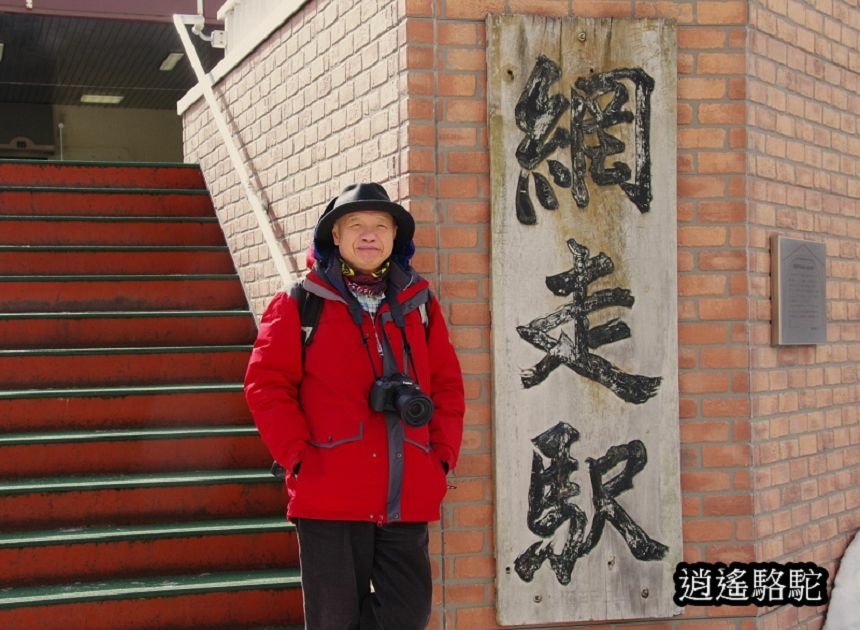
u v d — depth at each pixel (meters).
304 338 3.34
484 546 4.11
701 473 4.22
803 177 4.67
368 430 3.27
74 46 10.31
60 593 4.22
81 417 5.28
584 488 4.12
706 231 4.23
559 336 4.11
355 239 3.37
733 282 4.23
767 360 4.38
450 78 4.09
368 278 3.41
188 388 5.41
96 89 12.31
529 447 4.09
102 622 4.19
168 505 4.79
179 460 5.10
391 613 3.38
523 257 4.09
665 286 4.16
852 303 5.09
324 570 3.32
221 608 4.29
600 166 4.12
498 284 4.07
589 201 4.12
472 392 4.11
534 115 4.09
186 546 4.54
